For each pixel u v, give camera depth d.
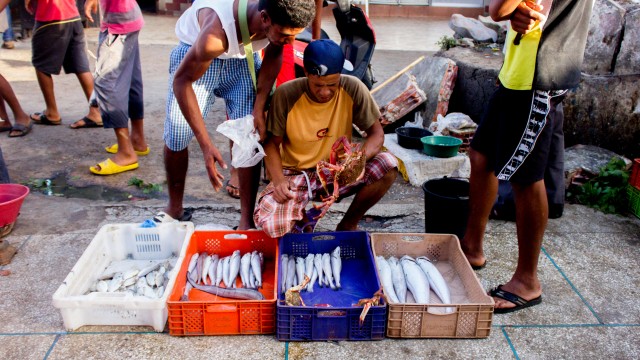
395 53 8.99
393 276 2.85
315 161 3.02
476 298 2.70
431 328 2.55
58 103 6.01
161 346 2.49
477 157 2.85
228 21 2.58
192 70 2.68
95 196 4.02
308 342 2.54
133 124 4.62
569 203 3.96
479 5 12.72
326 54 2.54
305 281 2.64
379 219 3.74
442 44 5.81
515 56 2.52
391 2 12.73
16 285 2.88
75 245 3.28
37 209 3.73
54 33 4.89
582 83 4.38
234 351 2.47
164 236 3.08
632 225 3.67
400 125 5.14
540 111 2.48
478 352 2.50
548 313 2.78
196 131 2.75
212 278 2.85
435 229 3.29
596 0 4.28
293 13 2.35
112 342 2.51
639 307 2.84
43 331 2.57
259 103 3.06
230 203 3.92
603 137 4.43
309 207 3.81
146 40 9.38
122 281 2.80
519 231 2.71
